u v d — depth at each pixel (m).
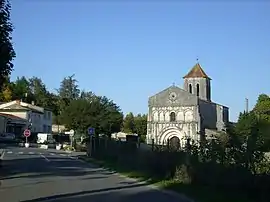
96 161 41.44
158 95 82.94
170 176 23.83
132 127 111.50
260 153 15.84
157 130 82.25
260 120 17.08
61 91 140.50
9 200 15.80
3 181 22.86
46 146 73.56
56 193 18.03
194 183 20.77
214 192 17.75
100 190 19.59
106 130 68.38
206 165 19.88
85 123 67.75
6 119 92.94
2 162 37.38
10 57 19.97
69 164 37.62
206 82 91.38
